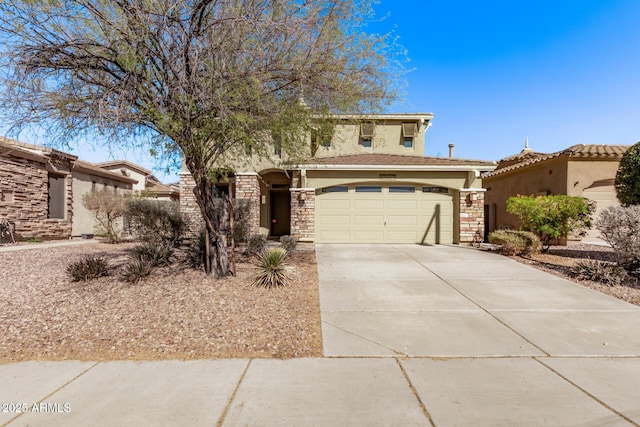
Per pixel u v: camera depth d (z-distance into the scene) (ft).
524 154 62.85
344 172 43.39
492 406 9.77
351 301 19.67
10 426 8.81
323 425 8.91
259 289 21.27
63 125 18.03
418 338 14.65
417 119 58.75
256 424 8.93
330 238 43.80
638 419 9.18
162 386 10.77
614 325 16.08
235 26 17.29
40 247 39.75
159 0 16.46
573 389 10.68
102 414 9.33
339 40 19.70
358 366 12.17
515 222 54.03
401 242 43.80
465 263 30.12
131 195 49.98
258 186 49.65
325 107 21.30
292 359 12.69
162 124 16.05
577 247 40.11
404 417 9.27
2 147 40.47
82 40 16.78
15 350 13.26
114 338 14.32
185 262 28.35
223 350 13.37
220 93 17.61
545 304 19.21
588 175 42.60
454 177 43.24
